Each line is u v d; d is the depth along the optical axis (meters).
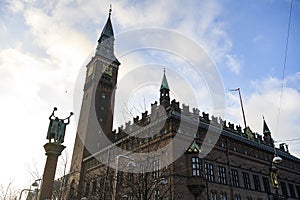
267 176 48.97
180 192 30.83
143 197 15.09
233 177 42.53
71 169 51.75
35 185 25.06
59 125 19.16
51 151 18.16
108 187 20.75
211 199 36.75
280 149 61.06
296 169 58.59
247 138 52.06
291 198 51.56
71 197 26.61
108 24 72.50
